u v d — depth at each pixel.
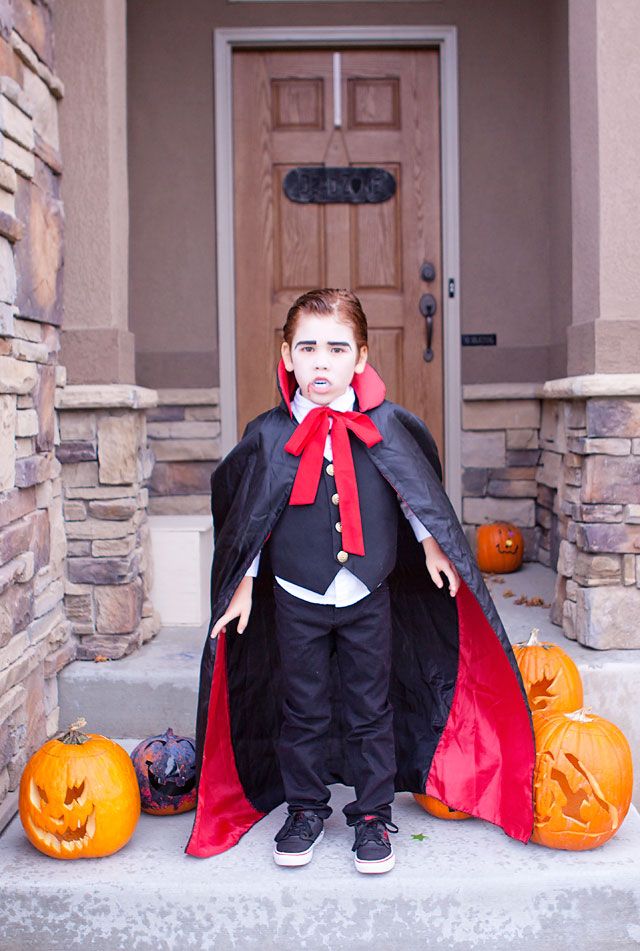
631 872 1.97
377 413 2.15
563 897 1.96
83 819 2.02
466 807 2.19
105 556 2.95
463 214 4.34
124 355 3.04
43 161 2.72
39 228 2.68
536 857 2.04
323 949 1.95
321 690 2.11
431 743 2.27
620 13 2.80
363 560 2.06
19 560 2.42
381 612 2.11
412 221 4.36
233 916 1.95
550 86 4.26
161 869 2.01
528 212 4.34
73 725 2.16
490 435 4.36
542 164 4.33
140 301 4.32
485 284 4.36
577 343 3.02
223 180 4.28
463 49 4.29
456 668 2.28
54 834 2.04
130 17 4.24
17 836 2.19
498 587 3.84
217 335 4.33
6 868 2.02
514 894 1.95
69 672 2.83
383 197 4.34
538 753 2.09
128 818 2.07
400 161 4.35
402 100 4.33
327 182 4.33
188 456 4.32
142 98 4.27
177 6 4.24
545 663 2.45
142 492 3.13
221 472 2.23
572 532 3.02
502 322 4.37
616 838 2.14
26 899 1.95
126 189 3.17
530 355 4.37
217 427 4.33
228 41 4.25
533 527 4.39
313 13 4.25
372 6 4.25
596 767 2.04
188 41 4.25
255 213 4.34
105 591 2.95
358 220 4.36
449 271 4.34
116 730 2.84
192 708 2.82
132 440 2.95
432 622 2.29
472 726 2.25
